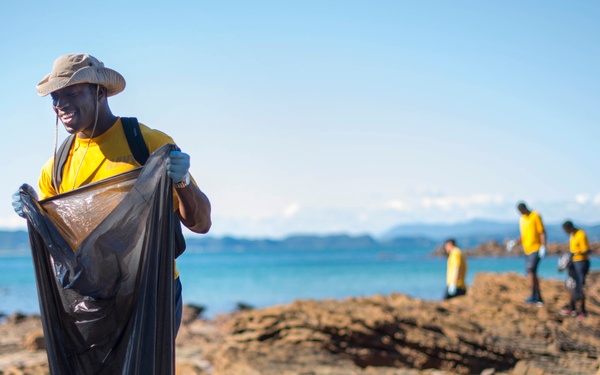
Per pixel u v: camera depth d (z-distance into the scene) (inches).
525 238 658.8
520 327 534.3
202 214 144.4
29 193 140.6
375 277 3083.2
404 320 486.9
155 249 138.1
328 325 465.1
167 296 139.2
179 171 136.6
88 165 144.0
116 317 136.9
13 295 2166.6
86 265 135.4
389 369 447.2
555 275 2546.8
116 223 136.9
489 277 750.5
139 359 135.6
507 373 450.6
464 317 569.6
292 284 2650.1
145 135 145.5
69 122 138.3
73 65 138.1
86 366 138.2
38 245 141.3
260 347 462.0
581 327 567.5
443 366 460.4
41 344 587.5
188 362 442.9
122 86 145.8
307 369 411.2
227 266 5310.0
